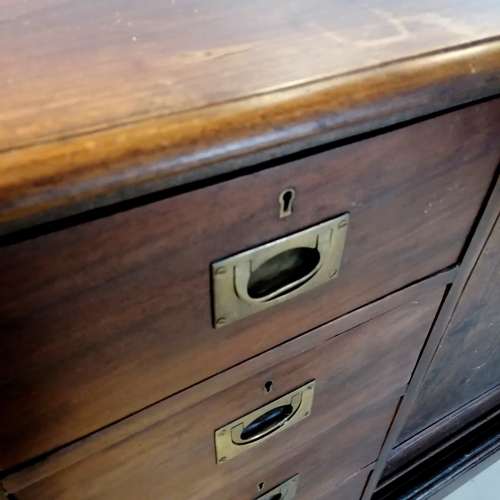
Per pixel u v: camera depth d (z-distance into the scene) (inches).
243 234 12.8
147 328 13.1
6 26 14.7
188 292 13.1
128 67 12.5
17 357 11.5
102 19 15.2
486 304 24.5
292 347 17.5
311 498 28.7
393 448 32.4
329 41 13.9
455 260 19.9
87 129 10.2
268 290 15.2
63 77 12.0
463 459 38.5
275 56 13.0
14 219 9.4
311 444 23.9
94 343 12.5
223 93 11.4
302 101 11.6
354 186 13.9
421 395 28.9
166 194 11.0
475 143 15.7
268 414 21.2
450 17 15.6
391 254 17.1
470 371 30.6
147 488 18.1
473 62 13.7
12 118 10.5
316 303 16.7
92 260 11.0
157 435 16.4
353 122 12.3
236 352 16.0
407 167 14.7
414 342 22.8
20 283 10.4
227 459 20.0
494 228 19.6
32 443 13.5
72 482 15.4
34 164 9.5
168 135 10.4
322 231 14.2
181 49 13.4
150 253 11.7
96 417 14.2
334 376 20.7
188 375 15.3
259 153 11.4
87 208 10.1
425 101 13.2
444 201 16.8
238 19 15.2
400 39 14.1
